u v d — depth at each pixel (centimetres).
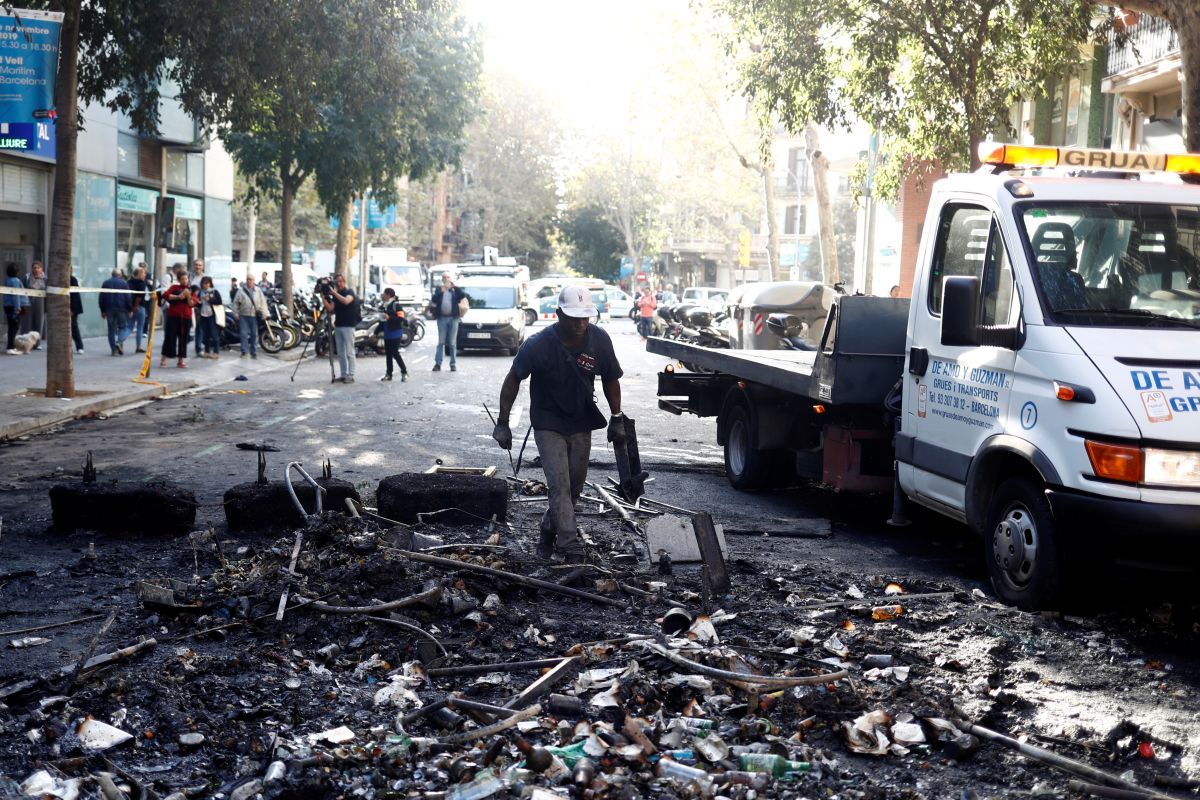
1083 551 636
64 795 415
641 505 981
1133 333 662
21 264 2791
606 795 418
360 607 625
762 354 1169
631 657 564
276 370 2498
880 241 3922
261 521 855
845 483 938
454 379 2320
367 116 3189
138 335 2742
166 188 3609
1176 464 609
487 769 430
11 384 1869
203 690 524
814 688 523
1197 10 1162
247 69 1792
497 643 596
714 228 7825
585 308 732
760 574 764
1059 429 651
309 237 8175
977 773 460
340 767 445
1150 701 542
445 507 880
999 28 1673
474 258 8812
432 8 1947
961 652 606
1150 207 725
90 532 848
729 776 431
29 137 1537
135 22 1803
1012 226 720
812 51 1706
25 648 592
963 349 758
